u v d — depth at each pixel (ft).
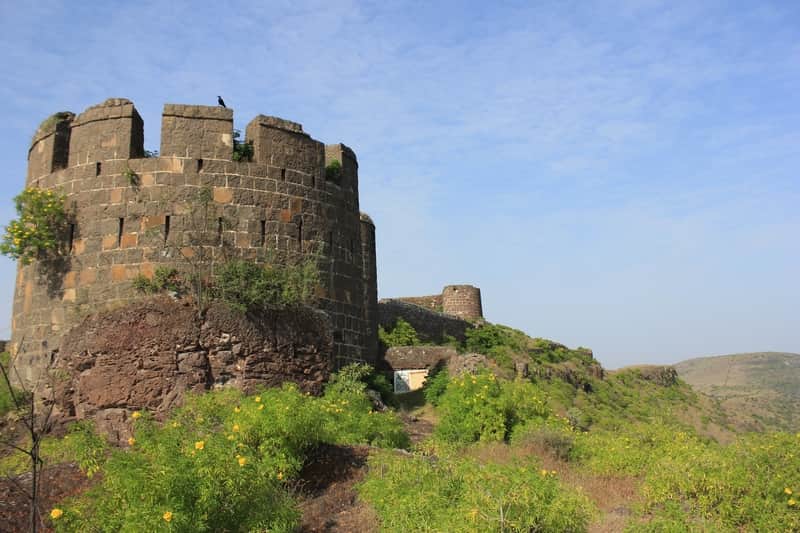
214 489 27.73
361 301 80.12
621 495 45.16
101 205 67.82
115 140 68.90
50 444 53.47
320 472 44.83
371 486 40.01
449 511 33.04
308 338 65.92
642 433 63.77
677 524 35.55
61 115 73.56
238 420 41.14
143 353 59.00
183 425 39.81
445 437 60.90
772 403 210.38
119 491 26.73
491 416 61.41
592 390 137.39
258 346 62.23
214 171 69.00
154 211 66.80
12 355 70.79
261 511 29.73
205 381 59.41
